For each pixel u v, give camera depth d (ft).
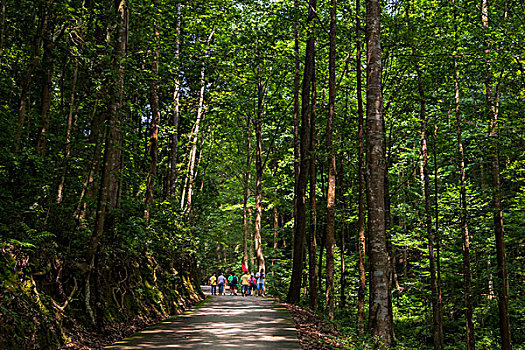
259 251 98.53
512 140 56.03
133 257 45.50
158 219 58.29
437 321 61.11
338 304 89.66
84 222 39.65
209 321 43.98
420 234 67.05
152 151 58.59
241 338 33.17
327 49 74.54
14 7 38.78
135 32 47.62
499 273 56.44
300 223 71.00
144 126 79.20
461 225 63.10
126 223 43.62
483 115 58.54
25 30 41.24
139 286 44.27
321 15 64.90
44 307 27.04
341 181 84.43
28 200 32.14
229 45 75.92
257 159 102.17
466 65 58.29
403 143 85.61
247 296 93.66
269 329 38.50
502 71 56.24
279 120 98.37
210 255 142.10
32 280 27.07
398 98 64.75
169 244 59.00
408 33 57.16
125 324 36.50
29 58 40.47
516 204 62.39
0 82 40.27
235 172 123.24
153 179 55.72
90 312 31.83
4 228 27.81
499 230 57.21
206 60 64.85
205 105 87.81
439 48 58.95
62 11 36.50
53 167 35.32
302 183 70.74
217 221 122.52
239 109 92.99
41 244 30.27
